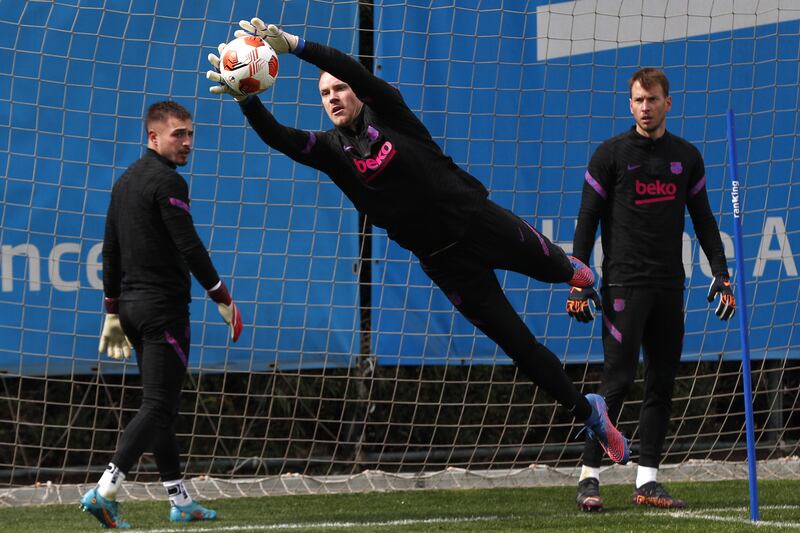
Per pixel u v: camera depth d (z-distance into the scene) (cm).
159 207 1730
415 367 2781
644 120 1909
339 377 2484
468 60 2530
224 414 2766
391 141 1545
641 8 2573
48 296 2383
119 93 2433
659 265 1931
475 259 1606
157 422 1727
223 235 2448
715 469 2534
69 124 2409
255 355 2448
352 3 2512
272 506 2120
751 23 2578
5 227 2366
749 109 2575
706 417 2750
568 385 1680
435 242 1589
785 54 2575
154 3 2458
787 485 2314
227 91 1513
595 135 2561
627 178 1938
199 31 2470
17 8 2403
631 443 2700
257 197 2458
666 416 1992
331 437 2800
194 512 1892
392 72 2512
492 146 2538
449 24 2528
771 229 2559
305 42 1504
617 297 1938
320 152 1605
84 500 1673
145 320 1730
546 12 2548
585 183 1980
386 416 2767
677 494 2184
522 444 2581
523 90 2544
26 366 2373
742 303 1645
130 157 2434
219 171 2452
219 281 1755
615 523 1700
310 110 2500
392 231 1608
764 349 2550
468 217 1579
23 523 1872
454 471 2472
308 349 2459
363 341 2509
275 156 2462
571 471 2514
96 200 2412
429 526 1709
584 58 2559
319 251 2466
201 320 2431
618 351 1928
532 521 1761
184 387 2755
